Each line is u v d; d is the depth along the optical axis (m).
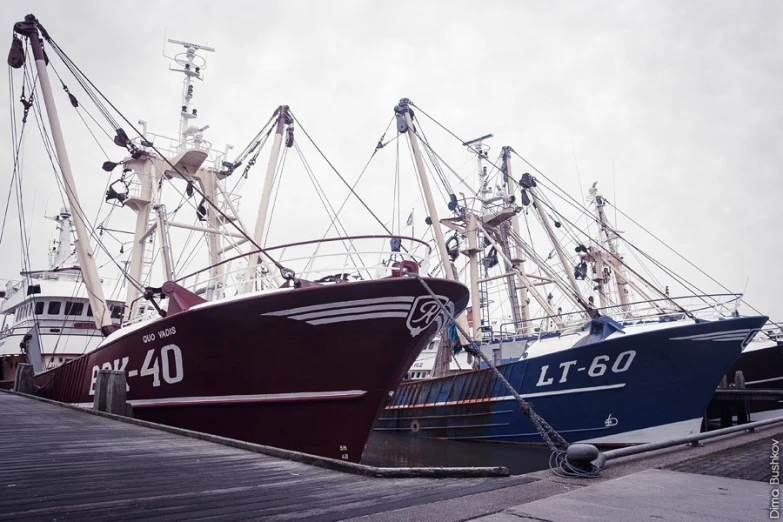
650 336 15.13
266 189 18.78
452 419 20.62
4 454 6.93
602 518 4.02
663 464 6.53
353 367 10.42
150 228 16.77
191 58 19.67
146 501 4.55
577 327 18.28
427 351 29.58
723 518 4.05
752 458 7.12
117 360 13.11
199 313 10.59
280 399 10.58
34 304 20.06
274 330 10.26
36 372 19.44
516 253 28.89
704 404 15.20
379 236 11.63
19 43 16.02
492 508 4.32
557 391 16.91
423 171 23.23
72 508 4.32
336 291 9.95
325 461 6.17
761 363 23.59
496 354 20.14
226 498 4.66
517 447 17.69
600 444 16.11
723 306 16.22
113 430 9.37
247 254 11.57
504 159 30.22
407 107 23.48
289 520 3.97
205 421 11.05
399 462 15.19
